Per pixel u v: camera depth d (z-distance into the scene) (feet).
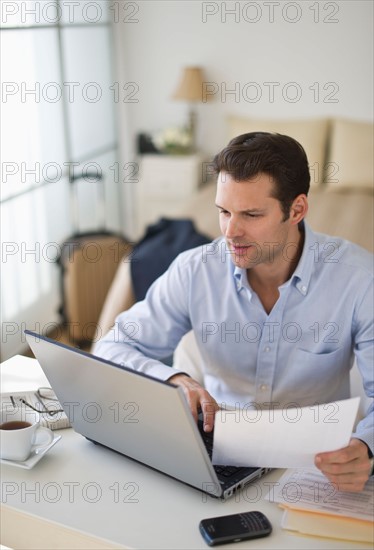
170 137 16.14
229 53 15.85
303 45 15.24
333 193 14.28
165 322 5.57
